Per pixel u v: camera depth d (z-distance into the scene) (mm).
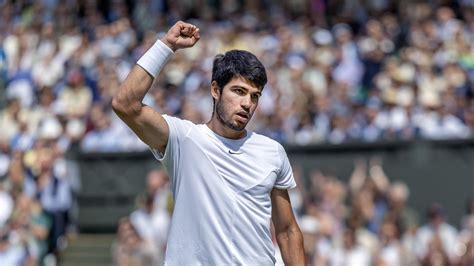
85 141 37875
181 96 38281
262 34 43625
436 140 33844
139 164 36906
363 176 33562
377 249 28484
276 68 39219
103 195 36969
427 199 33844
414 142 34031
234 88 12242
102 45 44250
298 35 42812
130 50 44250
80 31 47188
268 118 35531
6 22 48719
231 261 12023
